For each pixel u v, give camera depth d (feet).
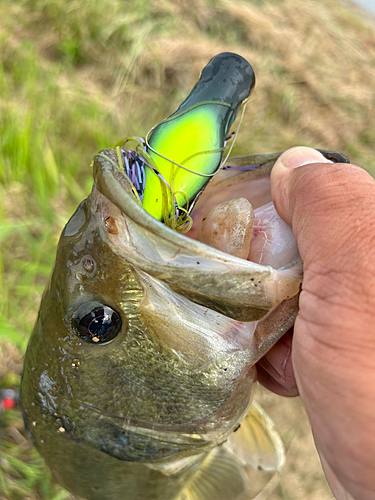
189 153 0.42
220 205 0.45
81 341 0.45
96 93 1.41
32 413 0.52
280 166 0.48
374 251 0.37
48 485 0.90
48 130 1.24
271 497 1.08
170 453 0.52
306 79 1.71
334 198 0.41
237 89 0.44
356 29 2.11
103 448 0.51
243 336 0.47
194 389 0.48
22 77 1.30
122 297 0.43
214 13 1.75
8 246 1.10
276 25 1.85
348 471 0.38
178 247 0.37
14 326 1.00
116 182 0.36
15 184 1.14
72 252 0.43
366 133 1.71
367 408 0.36
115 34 1.51
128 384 0.47
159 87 1.52
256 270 0.40
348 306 0.37
